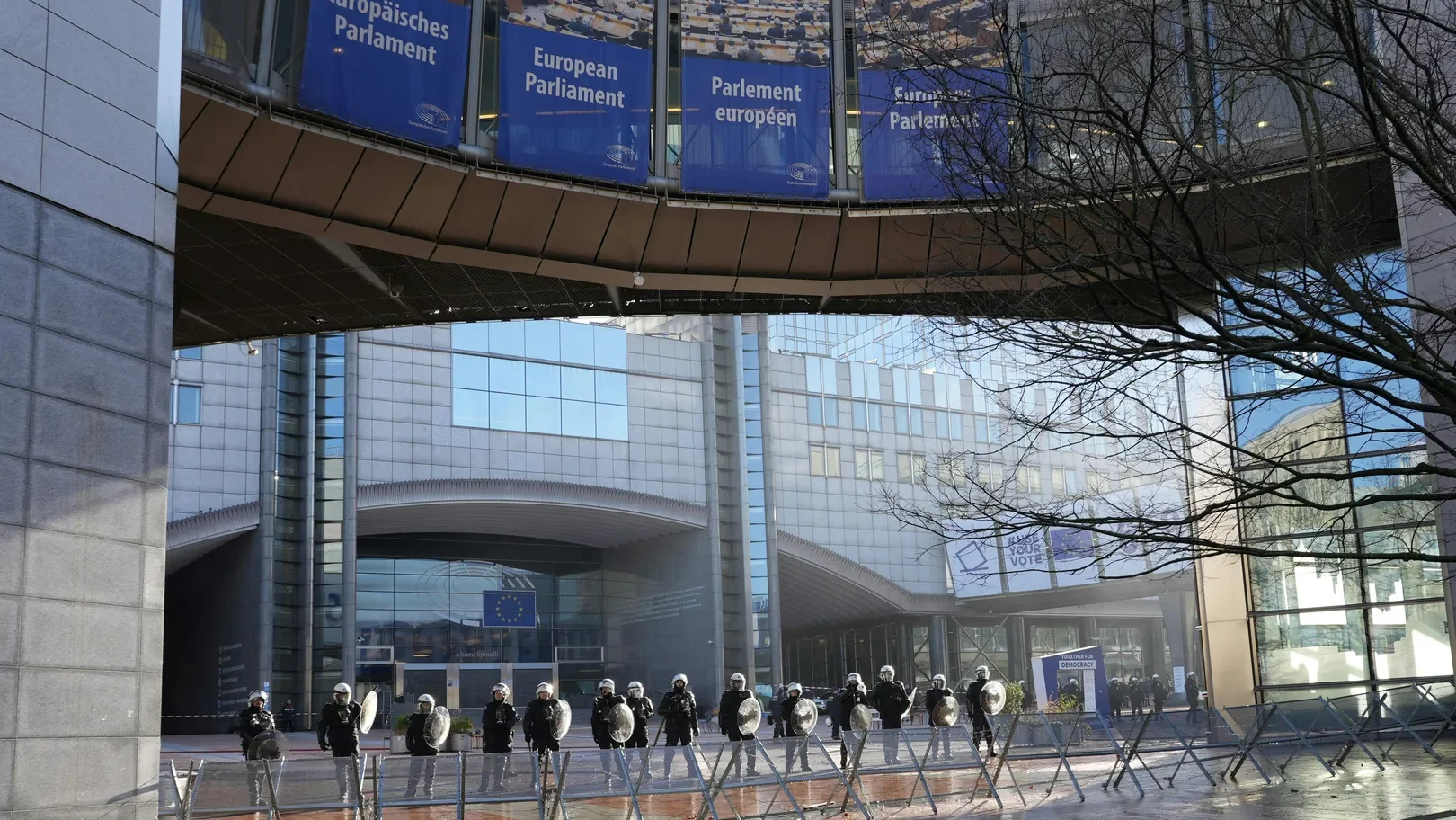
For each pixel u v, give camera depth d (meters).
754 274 25.17
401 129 21.20
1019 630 75.19
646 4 23.50
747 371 67.38
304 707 53.88
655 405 65.38
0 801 9.77
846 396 70.75
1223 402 24.61
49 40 10.89
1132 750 19.09
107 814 10.78
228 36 19.33
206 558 58.84
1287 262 11.59
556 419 62.59
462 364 60.88
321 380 57.00
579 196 23.52
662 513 64.38
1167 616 73.69
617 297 27.33
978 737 24.45
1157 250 10.71
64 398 10.73
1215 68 11.74
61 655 10.46
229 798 11.75
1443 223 18.59
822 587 71.25
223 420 53.91
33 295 10.51
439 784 12.66
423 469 59.00
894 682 23.33
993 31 15.13
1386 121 11.75
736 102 23.94
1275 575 24.62
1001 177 11.56
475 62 22.27
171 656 62.81
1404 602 23.25
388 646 65.31
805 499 68.50
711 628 64.19
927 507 70.69
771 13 23.83
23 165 10.52
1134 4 12.12
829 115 24.02
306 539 55.34
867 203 23.97
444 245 23.23
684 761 13.99
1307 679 24.16
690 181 23.83
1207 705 25.25
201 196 20.84
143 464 11.55
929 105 23.45
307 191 21.38
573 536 69.00
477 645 67.69
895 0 22.12
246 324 27.98
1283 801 15.75
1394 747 22.66
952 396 73.44
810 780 15.20
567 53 22.97
